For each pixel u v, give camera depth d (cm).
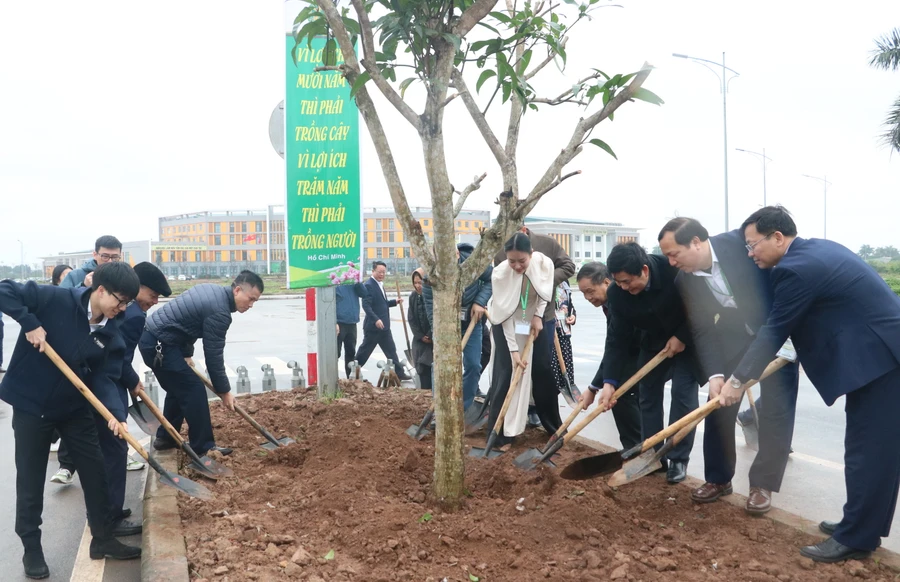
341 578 311
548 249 606
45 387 374
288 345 1639
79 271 630
